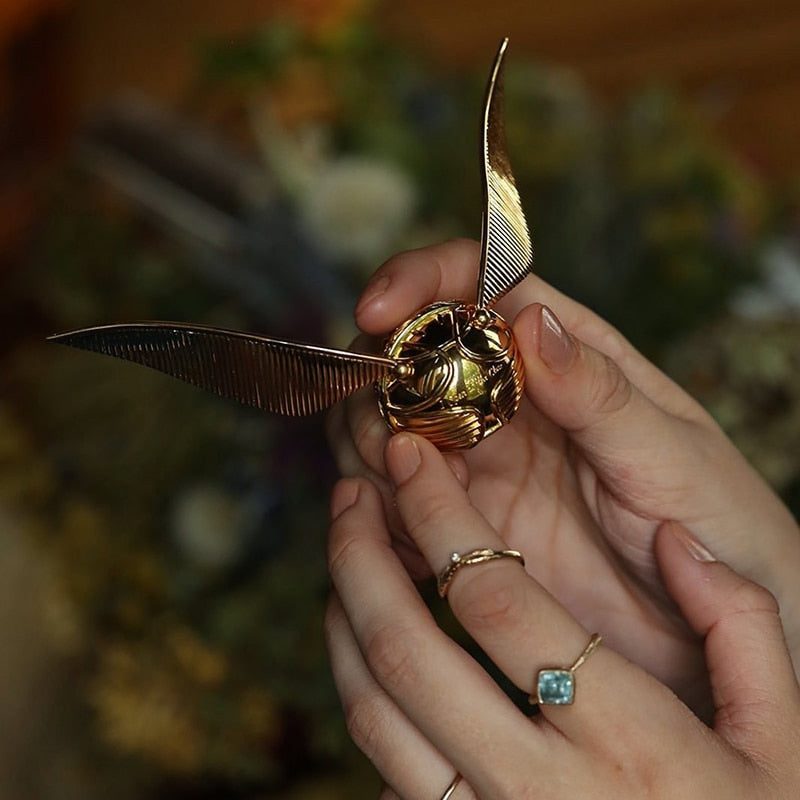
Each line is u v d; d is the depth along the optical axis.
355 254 0.59
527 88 0.67
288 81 0.68
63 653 0.61
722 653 0.38
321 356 0.36
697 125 0.65
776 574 0.42
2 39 0.90
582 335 0.43
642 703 0.35
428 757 0.37
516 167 0.62
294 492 0.55
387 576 0.37
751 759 0.36
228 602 0.56
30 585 0.60
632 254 0.60
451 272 0.40
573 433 0.40
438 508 0.36
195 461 0.58
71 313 0.64
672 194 0.62
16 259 0.82
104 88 1.01
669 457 0.41
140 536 0.58
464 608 0.35
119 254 0.63
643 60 1.04
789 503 0.53
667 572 0.40
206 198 0.62
